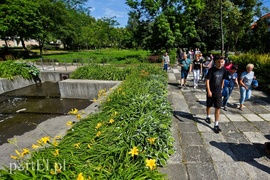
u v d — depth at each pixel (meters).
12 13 19.61
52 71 13.16
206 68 9.19
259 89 7.56
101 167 2.14
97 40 43.00
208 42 28.56
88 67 11.30
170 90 7.65
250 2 23.86
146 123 3.18
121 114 3.53
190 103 5.92
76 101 8.98
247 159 2.96
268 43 26.12
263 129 4.03
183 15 19.77
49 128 5.42
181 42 21.27
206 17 25.69
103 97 5.49
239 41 30.66
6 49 24.98
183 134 3.84
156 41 20.83
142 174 2.08
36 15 22.81
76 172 1.99
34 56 27.69
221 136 3.74
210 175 2.61
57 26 31.20
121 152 2.42
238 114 4.91
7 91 10.77
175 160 2.96
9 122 6.27
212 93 3.87
